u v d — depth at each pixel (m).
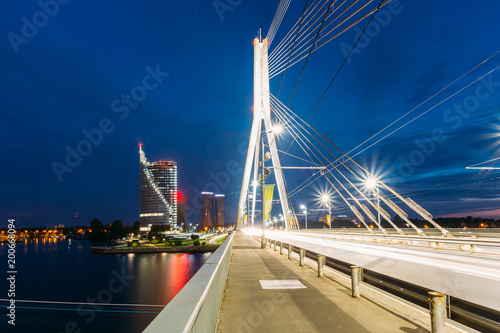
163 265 104.81
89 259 128.25
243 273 12.57
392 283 7.82
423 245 18.67
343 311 6.78
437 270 5.94
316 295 8.43
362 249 12.88
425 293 6.47
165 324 1.96
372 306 7.15
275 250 24.28
